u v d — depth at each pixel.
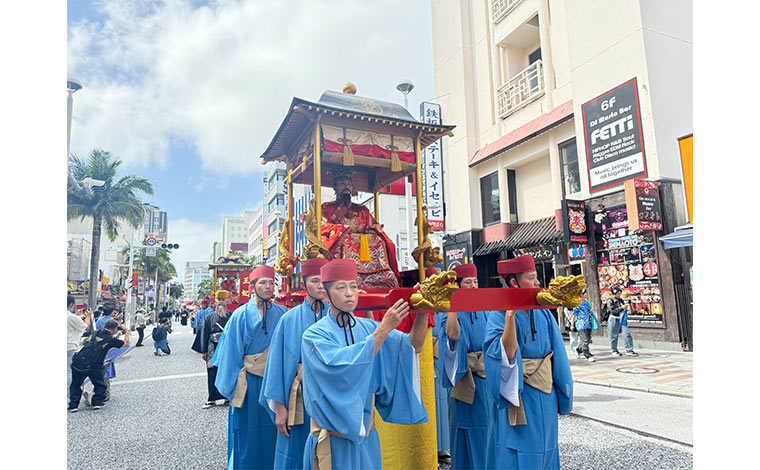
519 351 3.14
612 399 6.76
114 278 51.03
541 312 3.32
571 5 13.97
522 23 16.14
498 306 2.79
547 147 15.09
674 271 11.38
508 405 3.14
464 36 18.62
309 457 2.51
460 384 4.02
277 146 5.00
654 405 6.33
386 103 4.56
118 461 4.80
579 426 5.46
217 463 4.71
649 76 11.88
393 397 2.71
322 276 2.67
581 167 13.57
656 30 12.20
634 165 12.13
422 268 4.24
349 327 2.66
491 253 16.89
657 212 11.52
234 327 4.08
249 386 4.01
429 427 3.63
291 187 5.11
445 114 19.31
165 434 5.84
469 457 3.99
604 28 12.96
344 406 2.30
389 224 23.36
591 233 13.18
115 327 7.86
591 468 4.10
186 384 9.77
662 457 4.34
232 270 16.45
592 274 13.14
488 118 17.69
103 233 26.47
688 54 12.55
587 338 10.78
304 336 2.55
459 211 18.27
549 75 15.20
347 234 4.24
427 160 16.14
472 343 3.99
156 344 16.06
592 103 13.19
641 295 11.94
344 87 4.64
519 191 16.84
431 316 3.72
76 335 7.46
